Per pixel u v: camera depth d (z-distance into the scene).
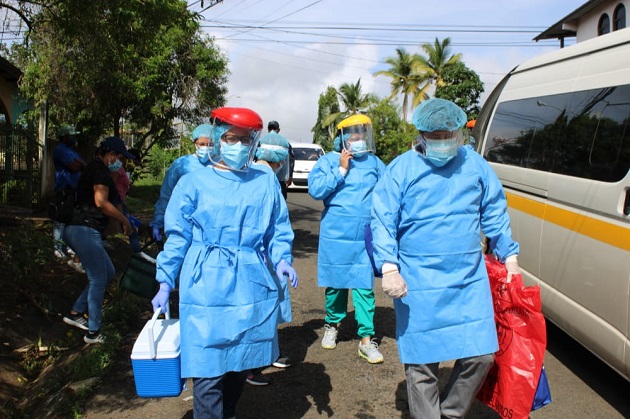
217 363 2.75
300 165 19.25
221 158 2.90
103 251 4.77
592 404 3.78
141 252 5.20
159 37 12.27
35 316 5.34
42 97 12.59
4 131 11.29
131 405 3.82
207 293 2.77
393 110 30.98
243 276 2.82
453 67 26.48
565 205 4.30
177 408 3.79
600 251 3.72
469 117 25.12
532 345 2.91
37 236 6.21
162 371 2.78
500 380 2.96
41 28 9.12
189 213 2.89
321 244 4.69
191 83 15.88
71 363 4.46
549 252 4.50
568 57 4.81
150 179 23.88
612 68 4.04
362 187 4.56
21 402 4.09
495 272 3.04
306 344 4.94
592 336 3.83
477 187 2.95
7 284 5.84
